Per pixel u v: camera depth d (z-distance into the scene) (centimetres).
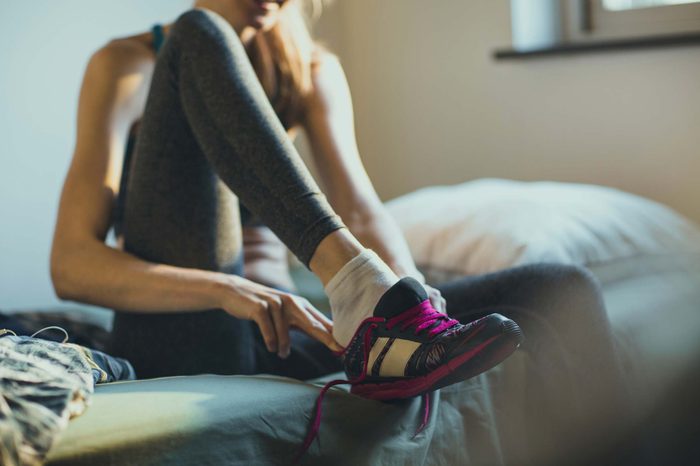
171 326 119
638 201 194
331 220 108
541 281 120
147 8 221
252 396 93
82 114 133
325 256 107
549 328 117
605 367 116
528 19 237
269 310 112
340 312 108
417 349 98
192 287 114
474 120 247
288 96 145
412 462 100
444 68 251
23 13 200
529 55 230
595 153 226
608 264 172
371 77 268
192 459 84
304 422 93
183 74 113
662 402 138
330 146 144
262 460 89
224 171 110
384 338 102
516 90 238
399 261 130
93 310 164
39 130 204
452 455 106
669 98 212
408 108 261
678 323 153
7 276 200
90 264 119
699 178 210
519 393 117
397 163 266
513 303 121
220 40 112
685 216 213
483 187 204
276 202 107
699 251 188
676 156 213
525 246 169
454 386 109
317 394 97
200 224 120
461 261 179
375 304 104
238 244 126
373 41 265
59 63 206
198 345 120
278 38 143
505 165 243
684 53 209
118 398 89
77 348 98
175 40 115
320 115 147
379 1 262
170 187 119
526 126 238
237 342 122
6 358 84
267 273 144
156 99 118
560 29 241
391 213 204
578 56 226
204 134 111
